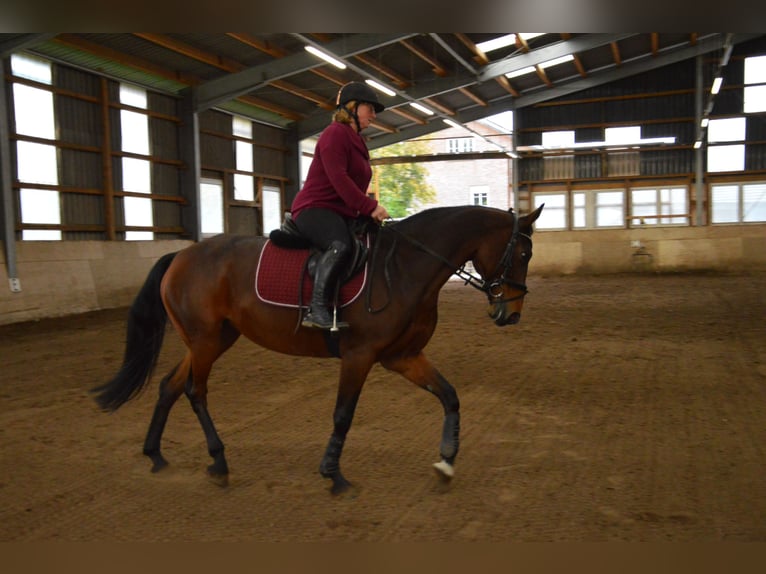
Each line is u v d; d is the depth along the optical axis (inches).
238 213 738.8
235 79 614.2
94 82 539.2
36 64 486.3
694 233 805.9
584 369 270.7
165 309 166.2
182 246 614.2
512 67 700.0
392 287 144.5
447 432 148.6
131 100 579.5
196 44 545.6
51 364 295.3
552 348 319.6
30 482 153.6
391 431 190.4
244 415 209.0
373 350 144.8
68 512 136.9
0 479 155.6
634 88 855.7
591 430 188.5
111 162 556.7
